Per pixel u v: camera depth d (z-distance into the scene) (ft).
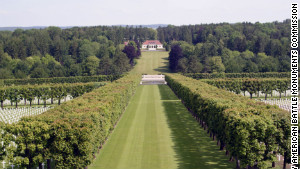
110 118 178.40
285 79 352.28
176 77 443.73
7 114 275.18
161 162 139.95
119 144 168.35
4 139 130.82
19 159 126.82
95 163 140.36
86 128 127.03
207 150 156.35
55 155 127.44
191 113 252.83
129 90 307.78
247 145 123.85
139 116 242.58
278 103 303.07
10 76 604.08
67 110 162.50
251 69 618.85
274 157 127.03
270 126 125.18
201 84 302.45
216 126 162.40
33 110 297.33
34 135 128.88
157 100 332.39
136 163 139.44
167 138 178.50
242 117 137.49
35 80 564.30
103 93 224.33
